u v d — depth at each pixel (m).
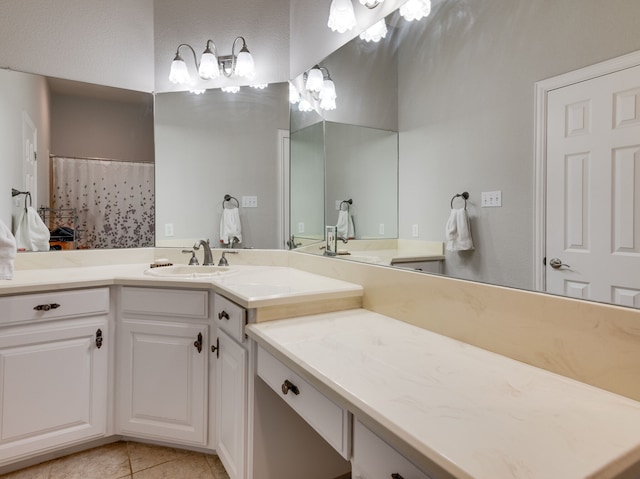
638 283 0.76
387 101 1.49
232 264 2.33
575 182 0.87
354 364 0.90
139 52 2.32
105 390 1.76
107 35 2.24
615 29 0.79
